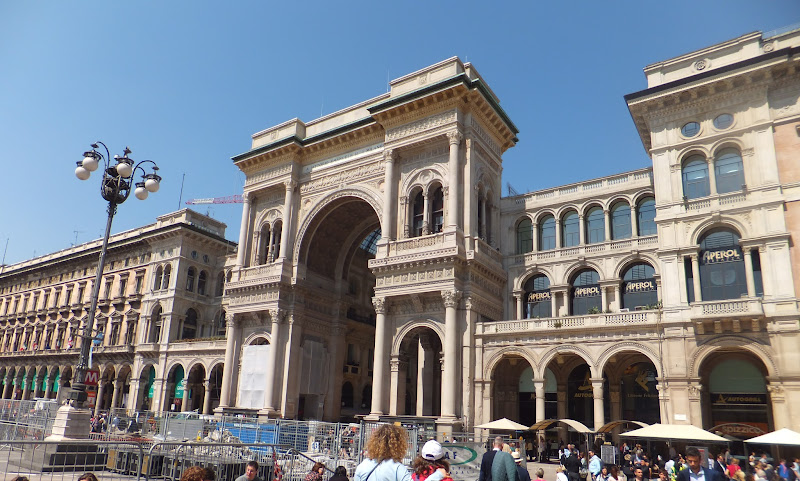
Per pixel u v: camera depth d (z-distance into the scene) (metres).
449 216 41.28
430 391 46.50
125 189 25.36
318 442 29.34
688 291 34.06
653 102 37.50
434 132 43.59
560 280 43.06
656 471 30.00
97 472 19.14
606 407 39.00
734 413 32.59
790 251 31.30
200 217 72.69
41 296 87.94
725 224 33.88
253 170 56.06
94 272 80.19
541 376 36.97
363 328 59.47
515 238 46.75
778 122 33.53
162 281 68.88
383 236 44.38
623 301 40.38
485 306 42.19
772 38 34.88
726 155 35.19
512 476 11.48
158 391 64.06
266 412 46.12
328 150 52.03
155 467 20.02
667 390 32.69
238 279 53.31
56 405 34.38
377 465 7.00
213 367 59.97
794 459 27.80
